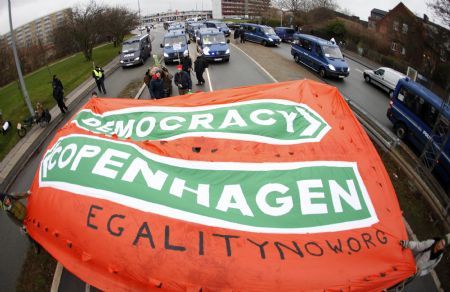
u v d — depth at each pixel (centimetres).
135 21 4553
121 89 1792
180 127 709
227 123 705
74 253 511
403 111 1276
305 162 605
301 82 848
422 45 2834
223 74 1934
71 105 1628
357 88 1948
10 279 675
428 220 814
